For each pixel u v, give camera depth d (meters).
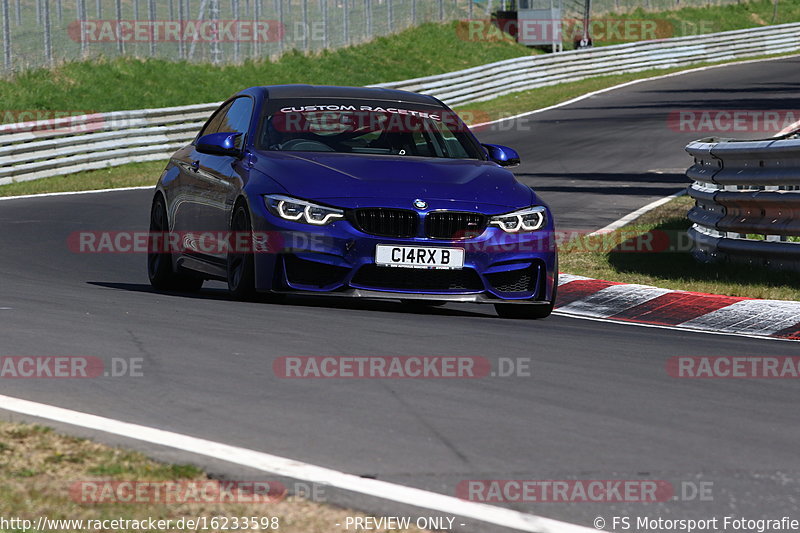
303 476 13.70
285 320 24.92
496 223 27.56
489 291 27.42
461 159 30.38
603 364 21.86
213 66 126.94
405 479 13.86
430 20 162.25
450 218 27.11
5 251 43.19
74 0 116.06
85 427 15.47
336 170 27.77
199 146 29.73
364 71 141.50
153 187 72.62
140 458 14.08
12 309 25.61
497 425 16.69
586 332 26.80
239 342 21.97
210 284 37.81
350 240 26.53
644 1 189.62
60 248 45.34
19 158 75.69
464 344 23.03
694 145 41.75
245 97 32.12
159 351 20.84
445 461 14.73
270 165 28.08
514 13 168.38
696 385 20.36
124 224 54.06
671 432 16.75
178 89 118.06
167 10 123.50
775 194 36.34
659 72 149.88
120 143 84.94
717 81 135.38
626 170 73.94
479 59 156.25
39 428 15.19
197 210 30.94
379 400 17.86
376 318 26.14
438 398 18.17
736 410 18.45
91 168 82.00
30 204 61.75
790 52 172.50
